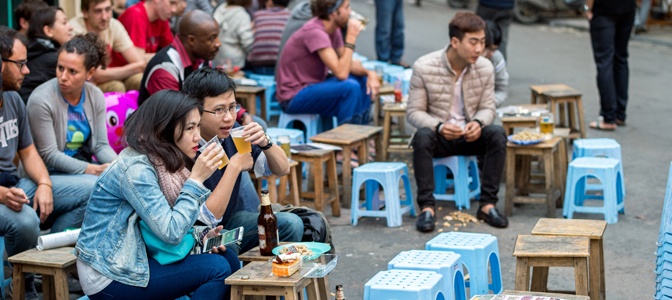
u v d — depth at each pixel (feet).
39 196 15.81
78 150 17.40
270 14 30.32
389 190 20.24
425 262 13.65
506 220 20.22
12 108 15.94
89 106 17.46
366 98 26.53
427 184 20.30
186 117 12.28
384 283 12.69
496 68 24.44
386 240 19.44
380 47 37.32
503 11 34.50
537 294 12.44
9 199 14.93
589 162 20.53
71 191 16.24
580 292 13.39
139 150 12.23
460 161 21.31
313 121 25.64
